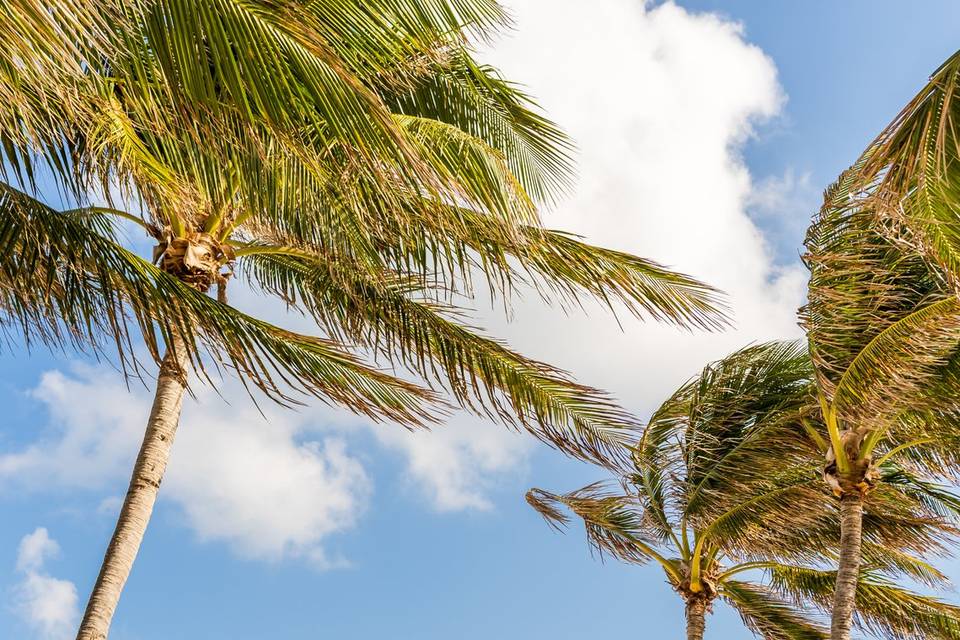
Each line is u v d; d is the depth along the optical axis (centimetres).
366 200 480
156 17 374
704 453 1274
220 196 523
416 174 405
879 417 978
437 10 463
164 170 554
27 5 299
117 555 681
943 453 1178
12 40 312
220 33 376
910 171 301
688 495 1281
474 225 584
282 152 497
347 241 567
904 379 914
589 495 1545
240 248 788
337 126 393
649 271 725
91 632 652
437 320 725
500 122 797
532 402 752
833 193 888
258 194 517
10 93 359
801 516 1256
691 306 734
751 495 1269
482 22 482
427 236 587
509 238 575
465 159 546
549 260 703
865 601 1451
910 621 1427
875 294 894
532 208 555
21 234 545
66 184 509
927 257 358
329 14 412
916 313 874
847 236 907
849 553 1155
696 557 1480
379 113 380
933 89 290
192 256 732
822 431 1245
